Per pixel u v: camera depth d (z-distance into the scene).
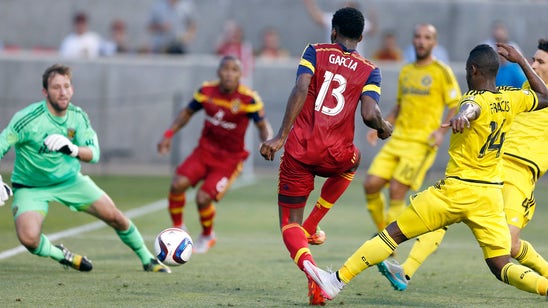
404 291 23.02
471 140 19.81
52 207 41.91
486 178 19.94
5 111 60.62
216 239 33.75
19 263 26.56
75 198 24.33
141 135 61.00
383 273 22.05
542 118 22.84
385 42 62.50
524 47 68.31
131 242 25.17
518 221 22.19
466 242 34.09
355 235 35.59
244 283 23.83
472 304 21.31
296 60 61.81
